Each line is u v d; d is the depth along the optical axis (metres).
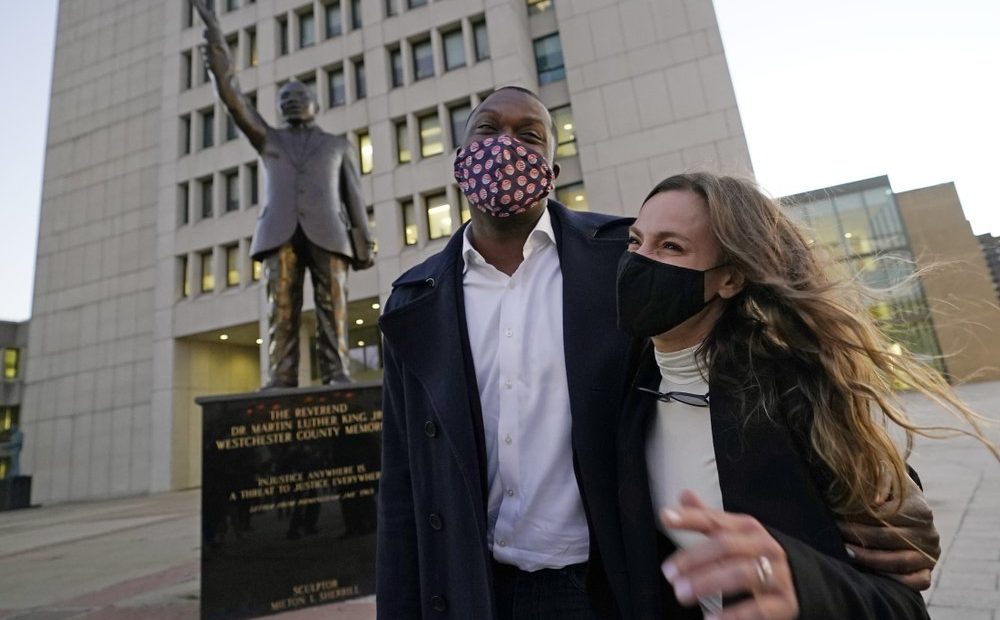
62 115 26.95
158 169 24.02
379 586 1.58
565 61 21.66
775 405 1.04
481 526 1.32
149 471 21.06
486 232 1.58
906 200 33.94
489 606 1.27
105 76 26.47
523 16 22.55
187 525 9.72
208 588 3.57
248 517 3.75
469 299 1.54
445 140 20.84
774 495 0.99
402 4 22.38
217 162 22.53
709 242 1.14
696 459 1.12
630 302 1.16
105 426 22.28
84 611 4.21
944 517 4.71
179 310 21.75
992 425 1.15
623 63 20.94
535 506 1.35
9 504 20.61
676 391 1.17
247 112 4.74
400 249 20.42
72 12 28.09
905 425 1.10
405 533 1.60
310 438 4.02
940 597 3.00
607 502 1.22
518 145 1.45
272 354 4.62
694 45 20.27
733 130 19.27
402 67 22.03
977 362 25.20
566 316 1.35
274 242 4.66
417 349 1.51
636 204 19.78
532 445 1.37
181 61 24.23
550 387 1.38
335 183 5.00
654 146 20.00
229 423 3.83
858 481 0.97
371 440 4.18
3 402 29.53
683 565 0.73
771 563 0.71
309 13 23.73
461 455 1.34
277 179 4.80
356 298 20.36
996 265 26.33
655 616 1.10
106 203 24.84
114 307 23.50
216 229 21.97
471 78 21.02
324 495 3.97
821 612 0.73
